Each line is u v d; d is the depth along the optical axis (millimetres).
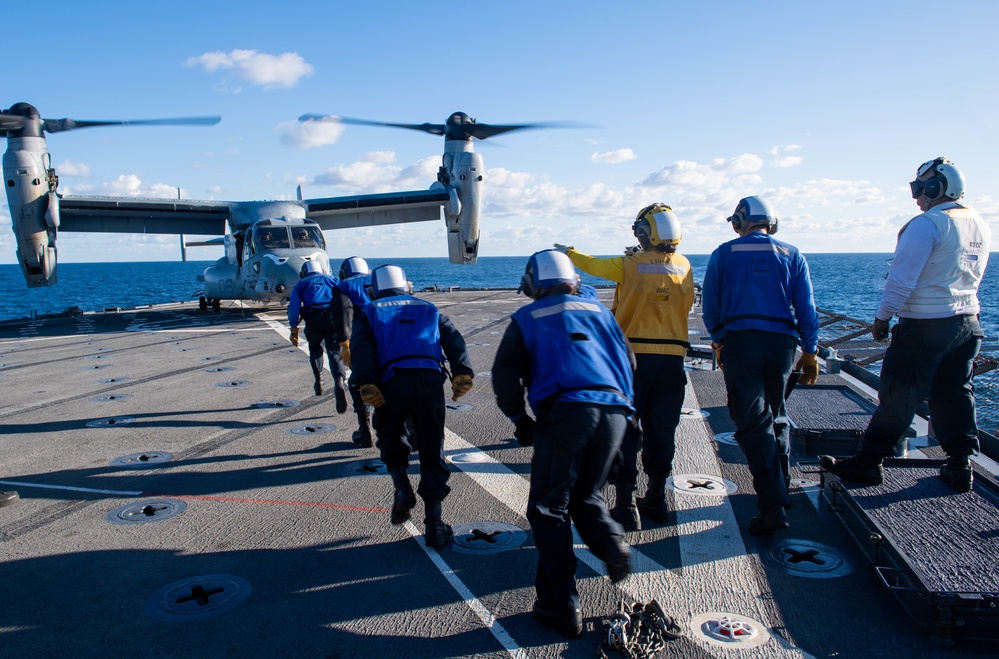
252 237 17516
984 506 3785
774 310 3883
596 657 2791
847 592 3301
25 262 17375
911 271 3795
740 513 4332
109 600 3320
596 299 3367
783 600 3227
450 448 5852
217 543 4000
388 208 22281
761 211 4066
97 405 7758
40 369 10297
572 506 3156
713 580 3441
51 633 3020
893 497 3938
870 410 6062
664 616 2984
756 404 3867
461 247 21188
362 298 6039
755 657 2758
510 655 2818
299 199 20953
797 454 5410
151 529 4227
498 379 3191
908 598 2990
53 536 4133
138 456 5793
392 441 4051
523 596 3324
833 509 4188
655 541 3926
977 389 10789
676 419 4156
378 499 4707
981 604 2756
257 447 6035
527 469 5270
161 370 10047
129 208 19266
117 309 22250
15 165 16719
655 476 4176
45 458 5777
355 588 3422
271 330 15141
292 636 2984
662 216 4090
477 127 20609
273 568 3664
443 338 4160
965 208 3926
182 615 3170
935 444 5496
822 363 8805
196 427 6750
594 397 3020
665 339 4059
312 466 5465
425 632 3006
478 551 3840
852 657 2742
